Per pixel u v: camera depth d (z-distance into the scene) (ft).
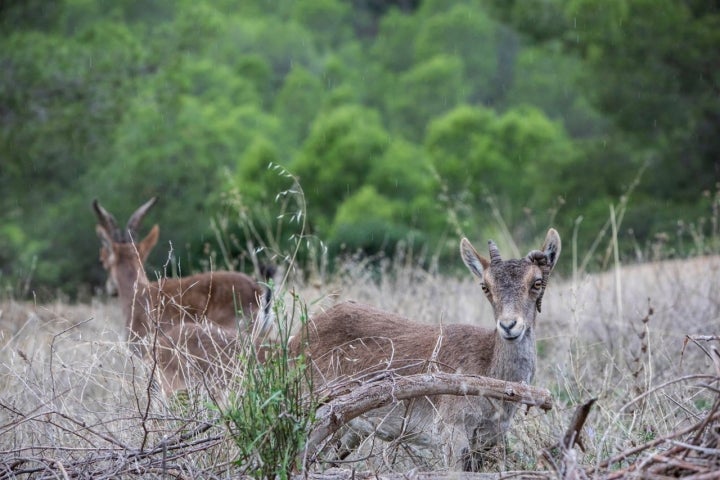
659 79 73.00
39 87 65.92
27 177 77.61
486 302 35.47
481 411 20.27
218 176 94.17
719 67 72.49
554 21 77.61
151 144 93.97
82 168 82.38
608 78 74.74
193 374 23.66
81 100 66.64
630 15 73.51
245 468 17.13
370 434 20.65
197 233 72.18
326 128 129.29
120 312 40.60
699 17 74.23
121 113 69.05
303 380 21.68
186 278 33.17
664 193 76.28
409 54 233.55
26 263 72.54
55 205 84.48
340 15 269.23
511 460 20.39
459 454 20.30
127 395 21.83
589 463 18.70
